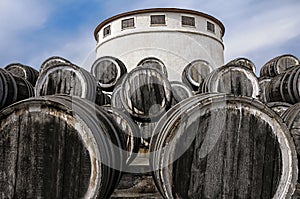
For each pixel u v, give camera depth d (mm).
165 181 2773
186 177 2816
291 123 4027
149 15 18750
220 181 2869
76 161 2723
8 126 2809
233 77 7160
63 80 6734
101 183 2688
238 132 2914
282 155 2922
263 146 2924
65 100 3025
